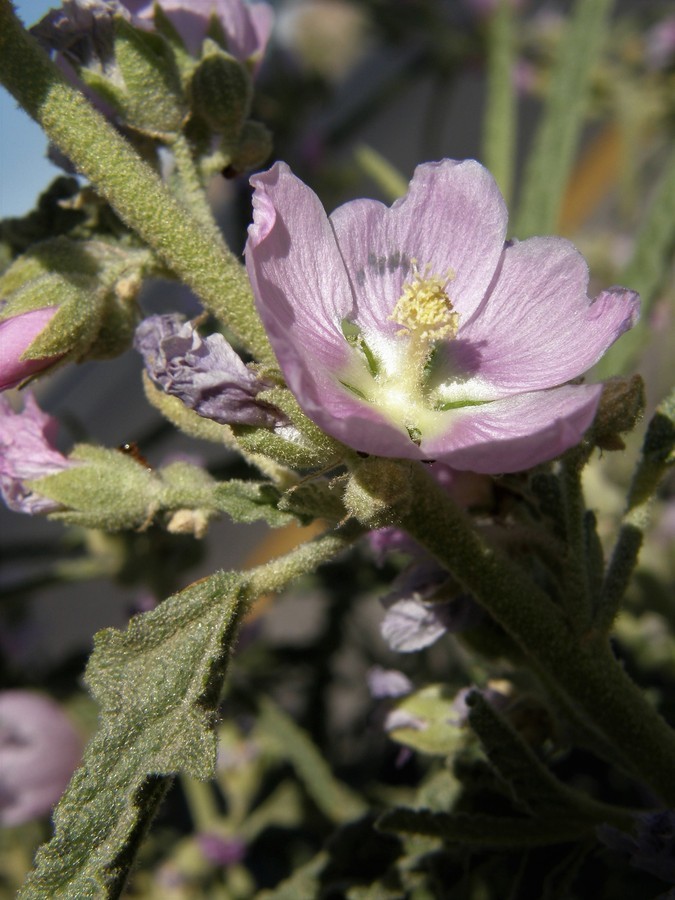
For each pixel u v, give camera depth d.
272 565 0.08
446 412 0.08
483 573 0.08
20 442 0.09
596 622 0.09
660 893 0.09
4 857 0.16
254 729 0.16
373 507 0.07
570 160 0.12
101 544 0.15
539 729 0.10
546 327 0.08
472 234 0.08
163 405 0.09
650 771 0.09
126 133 0.09
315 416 0.07
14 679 0.16
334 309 0.08
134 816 0.07
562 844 0.09
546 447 0.07
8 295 0.09
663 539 0.16
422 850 0.10
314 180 0.22
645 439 0.09
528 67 0.22
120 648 0.08
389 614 0.10
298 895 0.10
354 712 0.20
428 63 0.23
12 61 0.08
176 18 0.10
